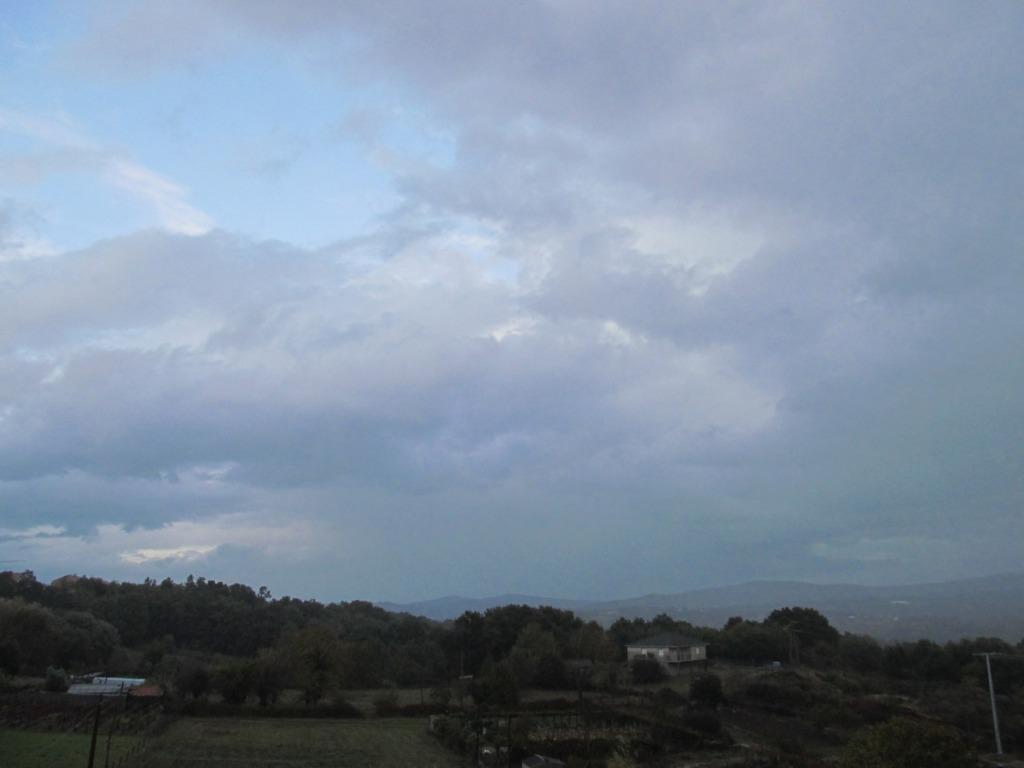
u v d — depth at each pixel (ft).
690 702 196.75
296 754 149.79
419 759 146.82
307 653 213.87
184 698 202.69
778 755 145.89
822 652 291.99
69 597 364.38
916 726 92.79
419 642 333.01
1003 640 273.75
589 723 170.30
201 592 409.08
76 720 176.14
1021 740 169.17
